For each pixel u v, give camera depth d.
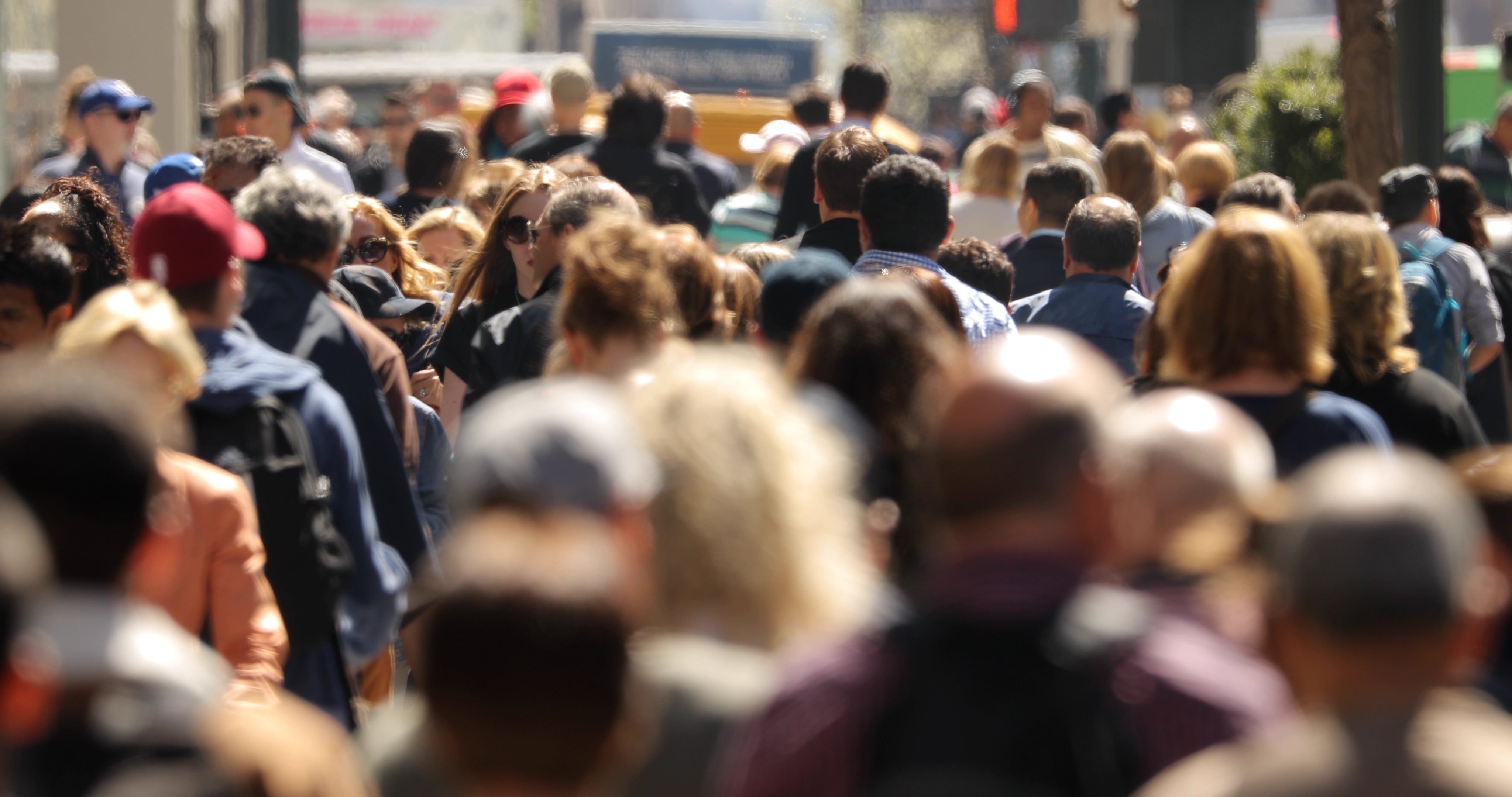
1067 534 8.66
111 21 55.72
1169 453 10.64
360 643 15.23
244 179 24.77
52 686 7.61
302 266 17.12
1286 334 14.94
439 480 20.27
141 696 7.77
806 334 14.43
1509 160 45.34
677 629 10.11
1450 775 7.39
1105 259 22.31
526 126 43.41
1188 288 15.23
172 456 13.53
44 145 54.09
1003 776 8.23
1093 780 8.24
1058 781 8.25
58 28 55.75
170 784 7.41
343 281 22.08
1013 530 8.59
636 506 9.73
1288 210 27.92
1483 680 10.80
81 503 8.63
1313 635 7.68
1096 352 22.06
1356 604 7.51
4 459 8.62
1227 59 53.03
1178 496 10.54
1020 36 76.38
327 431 15.02
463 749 7.27
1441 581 7.52
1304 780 7.56
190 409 14.34
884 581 12.87
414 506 16.89
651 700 9.38
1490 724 7.69
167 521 9.69
